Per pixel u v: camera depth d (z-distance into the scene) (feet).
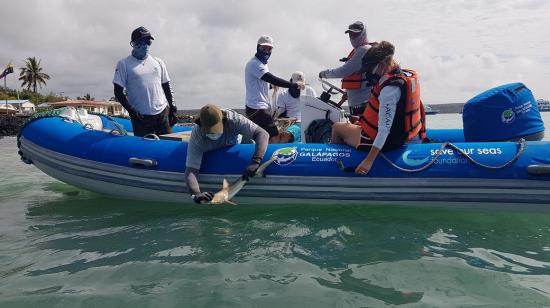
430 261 8.72
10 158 36.86
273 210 12.72
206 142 12.50
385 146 11.98
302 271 8.41
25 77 217.97
